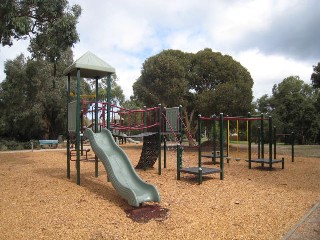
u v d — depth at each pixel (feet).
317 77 98.53
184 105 76.33
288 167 41.93
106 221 17.44
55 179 29.73
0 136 106.42
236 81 74.64
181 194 24.25
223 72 74.95
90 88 108.17
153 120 40.34
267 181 30.55
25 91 93.76
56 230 15.87
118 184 21.42
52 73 95.14
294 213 19.16
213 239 14.90
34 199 21.70
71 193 23.67
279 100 157.17
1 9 37.19
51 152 67.82
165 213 19.06
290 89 155.43
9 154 63.21
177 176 31.35
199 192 25.05
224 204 21.27
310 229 16.20
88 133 26.55
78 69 28.84
